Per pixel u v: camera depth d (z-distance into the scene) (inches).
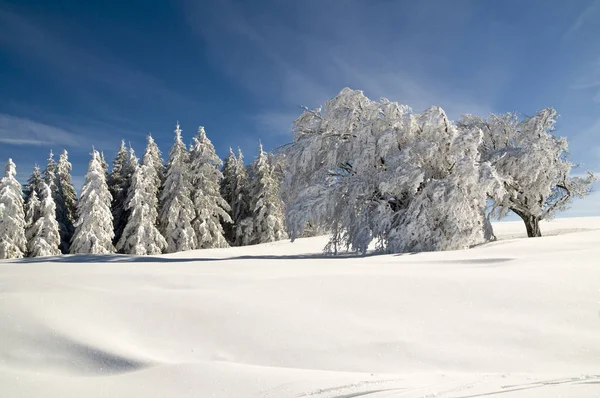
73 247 1069.8
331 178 655.8
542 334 133.4
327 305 170.6
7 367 119.4
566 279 190.4
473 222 540.1
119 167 1472.7
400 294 181.5
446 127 597.9
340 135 655.8
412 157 563.2
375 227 579.5
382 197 624.7
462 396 92.5
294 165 657.6
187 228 1162.0
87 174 1103.6
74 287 205.6
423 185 585.6
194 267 299.9
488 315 152.0
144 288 205.5
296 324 150.3
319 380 104.3
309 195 604.4
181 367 115.3
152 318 157.2
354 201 585.6
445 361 119.5
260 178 1446.9
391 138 583.2
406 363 119.4
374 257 388.5
